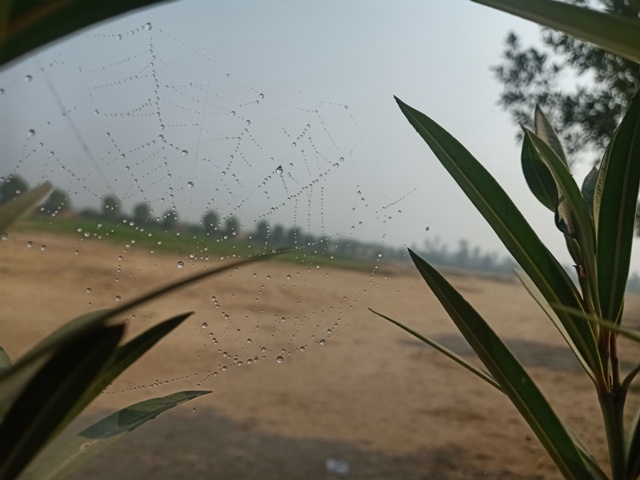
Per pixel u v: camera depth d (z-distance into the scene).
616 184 0.55
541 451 1.01
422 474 0.90
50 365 0.28
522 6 0.34
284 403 1.16
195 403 1.19
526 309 1.52
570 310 0.42
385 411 1.13
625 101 1.57
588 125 1.67
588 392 1.10
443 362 1.47
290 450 0.96
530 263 0.59
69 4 0.28
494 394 1.29
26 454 0.30
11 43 0.28
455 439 1.03
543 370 1.17
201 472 0.87
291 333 1.47
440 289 0.60
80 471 0.89
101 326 0.27
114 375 0.37
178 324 0.37
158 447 0.99
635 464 0.55
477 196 0.61
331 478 0.87
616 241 0.56
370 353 1.44
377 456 0.96
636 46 0.32
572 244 0.62
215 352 1.35
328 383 1.25
